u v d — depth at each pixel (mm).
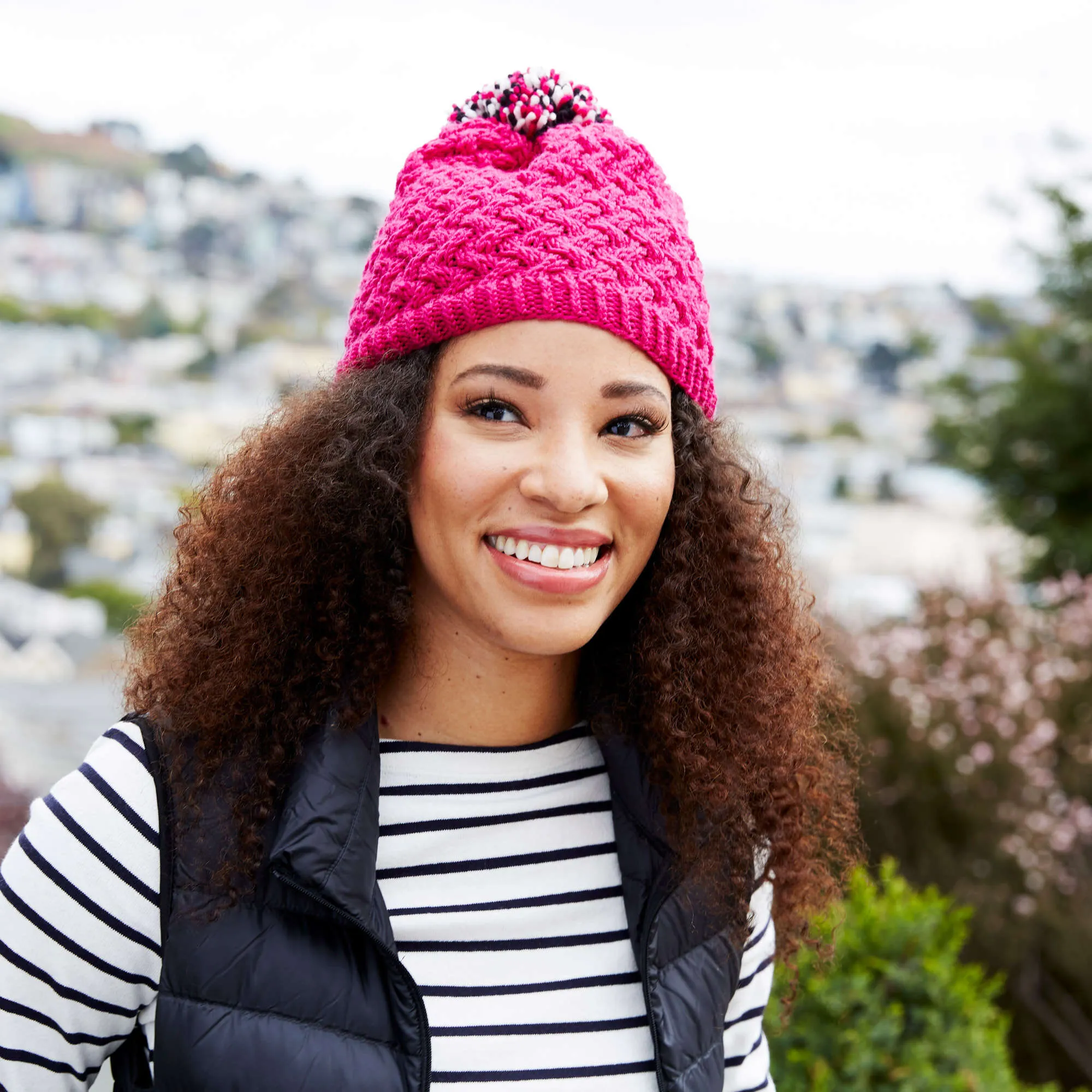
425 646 1373
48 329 69000
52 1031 1195
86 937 1182
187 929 1182
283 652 1294
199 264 80438
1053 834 3750
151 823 1203
